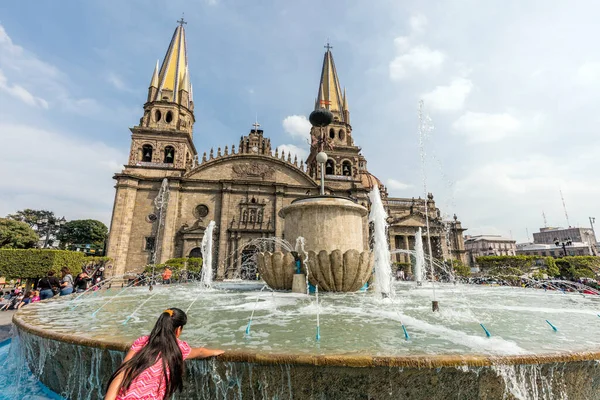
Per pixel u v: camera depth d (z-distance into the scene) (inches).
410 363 151.9
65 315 305.7
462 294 578.6
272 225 1914.4
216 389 160.2
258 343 190.1
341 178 2149.4
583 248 4259.4
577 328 247.0
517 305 402.9
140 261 1702.8
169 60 2208.4
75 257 1061.1
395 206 2640.3
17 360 261.1
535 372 160.1
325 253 465.7
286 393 154.9
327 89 2544.3
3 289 1054.4
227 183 1918.1
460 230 2469.2
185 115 2155.5
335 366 153.1
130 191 1754.4
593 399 171.8
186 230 1755.7
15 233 2080.5
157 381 115.6
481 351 171.8
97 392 181.3
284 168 2058.3
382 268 487.5
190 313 310.0
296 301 397.1
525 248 4722.0
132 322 264.7
